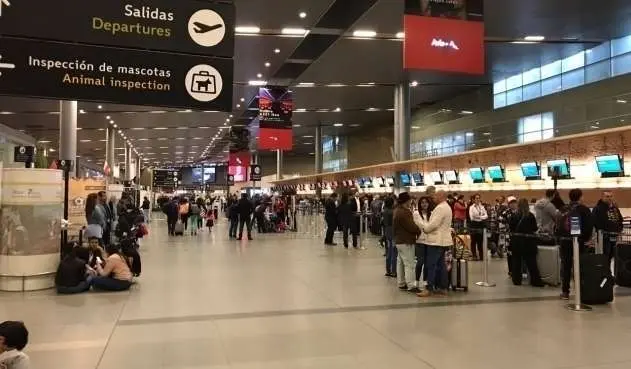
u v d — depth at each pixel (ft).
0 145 75.87
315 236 67.26
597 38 58.44
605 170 54.34
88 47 16.31
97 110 92.17
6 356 10.17
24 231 28.07
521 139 72.95
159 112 96.27
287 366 15.44
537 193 65.98
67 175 38.50
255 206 76.79
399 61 65.62
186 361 15.92
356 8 47.55
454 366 15.43
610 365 15.48
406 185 91.66
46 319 21.44
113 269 27.89
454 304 24.39
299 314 22.24
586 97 61.16
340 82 77.61
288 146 77.92
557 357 16.26
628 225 40.75
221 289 28.19
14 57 15.61
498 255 43.62
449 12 30.30
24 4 15.74
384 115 112.27
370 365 15.53
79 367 15.34
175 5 17.30
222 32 17.78
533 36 57.06
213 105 17.62
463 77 76.48
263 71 69.82
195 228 72.64
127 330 19.63
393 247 32.48
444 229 26.66
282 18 49.29
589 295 24.11
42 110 86.99
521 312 22.70
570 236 25.45
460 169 80.69
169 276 32.81
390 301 25.04
